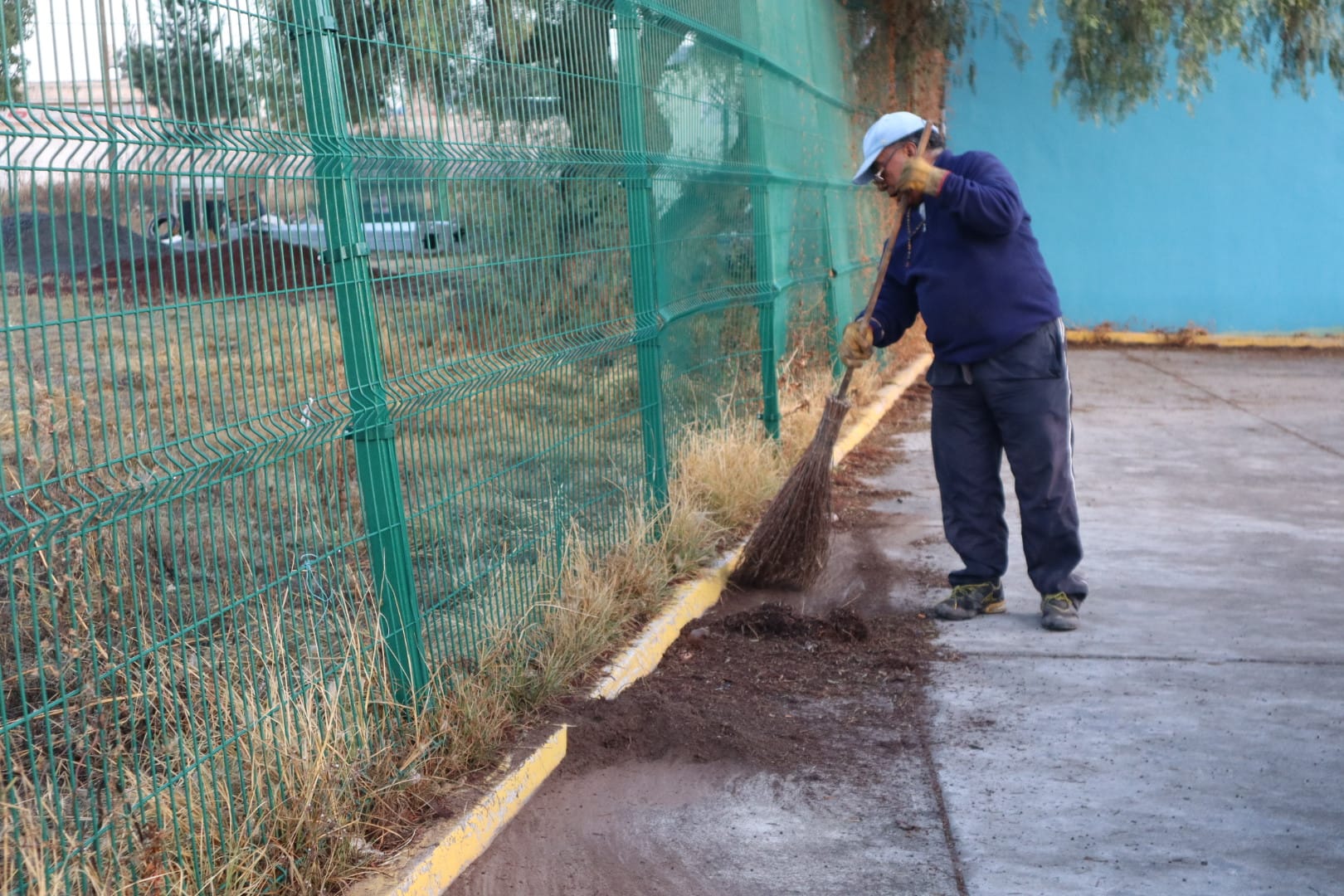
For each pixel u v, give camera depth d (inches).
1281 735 152.5
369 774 126.2
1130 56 519.5
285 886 109.7
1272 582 219.1
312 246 122.6
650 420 217.2
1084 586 197.9
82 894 93.7
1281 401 435.2
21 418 106.7
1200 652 183.5
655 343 215.8
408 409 136.3
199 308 105.5
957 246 189.2
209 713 109.9
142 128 98.8
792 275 326.3
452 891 117.8
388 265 134.7
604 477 199.0
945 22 486.0
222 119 109.1
